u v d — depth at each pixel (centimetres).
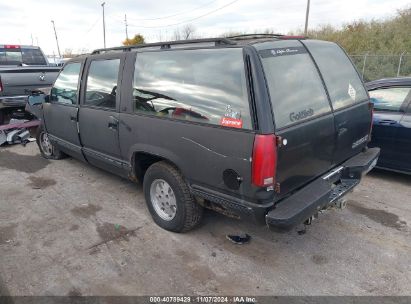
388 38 2278
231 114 272
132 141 369
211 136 286
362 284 288
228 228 376
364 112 376
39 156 637
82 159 496
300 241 351
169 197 358
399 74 1659
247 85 262
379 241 349
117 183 504
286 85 278
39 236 366
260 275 301
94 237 363
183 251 336
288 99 276
